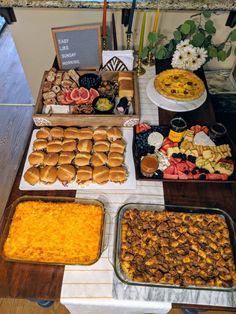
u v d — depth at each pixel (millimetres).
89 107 1188
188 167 1036
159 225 905
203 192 1012
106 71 1295
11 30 1635
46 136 1122
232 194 1010
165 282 806
